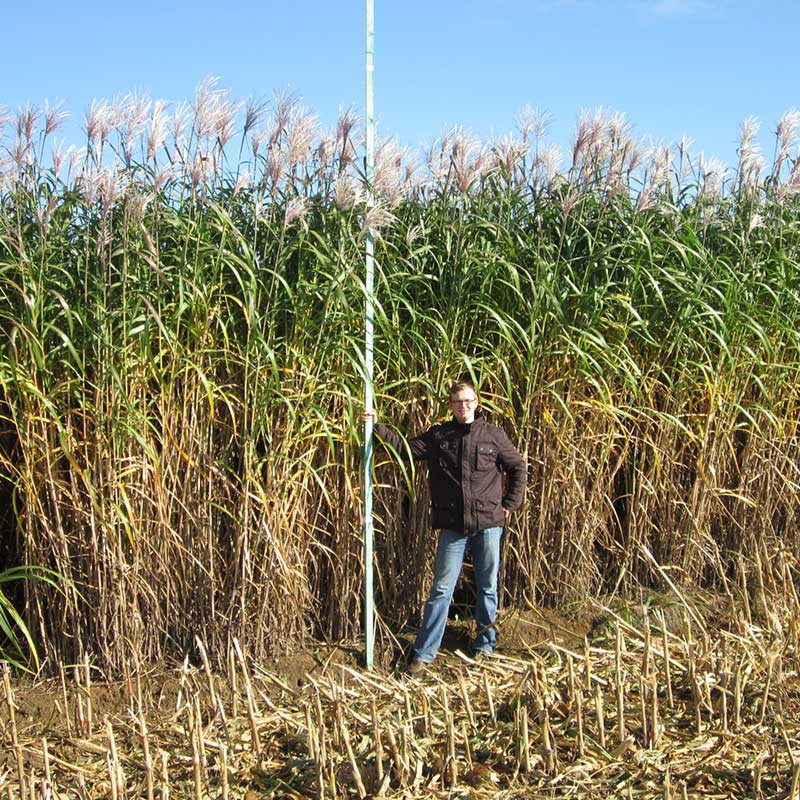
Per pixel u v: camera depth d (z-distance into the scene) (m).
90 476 5.02
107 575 5.06
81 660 5.11
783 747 4.23
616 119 6.52
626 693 4.86
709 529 6.66
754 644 5.60
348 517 5.60
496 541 5.56
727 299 6.32
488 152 5.91
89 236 5.18
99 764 4.21
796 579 6.87
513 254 6.03
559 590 6.27
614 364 5.96
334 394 5.48
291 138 5.16
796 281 6.93
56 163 5.17
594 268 6.19
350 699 4.97
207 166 5.33
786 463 6.86
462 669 5.45
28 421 4.95
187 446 5.22
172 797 3.88
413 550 5.92
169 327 5.22
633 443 6.46
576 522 6.27
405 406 5.79
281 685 4.98
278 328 5.50
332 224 5.57
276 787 3.96
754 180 6.99
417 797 3.81
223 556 5.37
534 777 3.98
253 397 5.16
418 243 6.08
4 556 5.63
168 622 5.31
